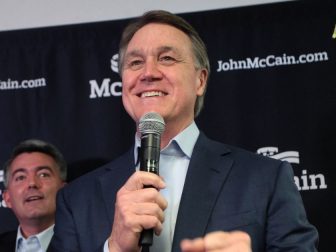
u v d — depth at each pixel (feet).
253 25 10.77
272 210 6.23
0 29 11.60
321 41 10.48
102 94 11.13
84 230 6.63
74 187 7.26
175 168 6.87
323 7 10.57
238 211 6.20
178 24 7.25
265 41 10.68
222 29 10.85
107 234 6.43
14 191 11.05
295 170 10.17
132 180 5.36
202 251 4.28
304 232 6.13
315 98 10.32
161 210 5.32
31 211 10.93
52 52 11.38
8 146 11.25
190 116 7.11
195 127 7.21
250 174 6.54
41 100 11.26
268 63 10.61
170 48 6.89
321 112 10.26
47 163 11.05
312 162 10.13
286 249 5.94
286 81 10.48
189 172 6.63
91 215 6.73
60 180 11.10
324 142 10.16
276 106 10.44
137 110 6.79
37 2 11.61
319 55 10.44
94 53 11.25
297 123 10.31
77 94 11.19
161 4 11.30
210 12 10.94
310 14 10.60
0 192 11.35
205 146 6.99
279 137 10.34
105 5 11.49
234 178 6.55
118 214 5.48
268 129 10.41
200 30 10.89
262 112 10.48
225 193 6.40
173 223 6.40
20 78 11.37
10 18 11.60
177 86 6.79
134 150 7.21
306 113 10.31
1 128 11.29
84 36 11.34
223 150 7.01
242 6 10.85
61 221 6.98
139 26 7.30
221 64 10.74
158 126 5.80
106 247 5.77
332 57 10.39
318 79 10.37
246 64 10.68
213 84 10.71
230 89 10.65
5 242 11.18
